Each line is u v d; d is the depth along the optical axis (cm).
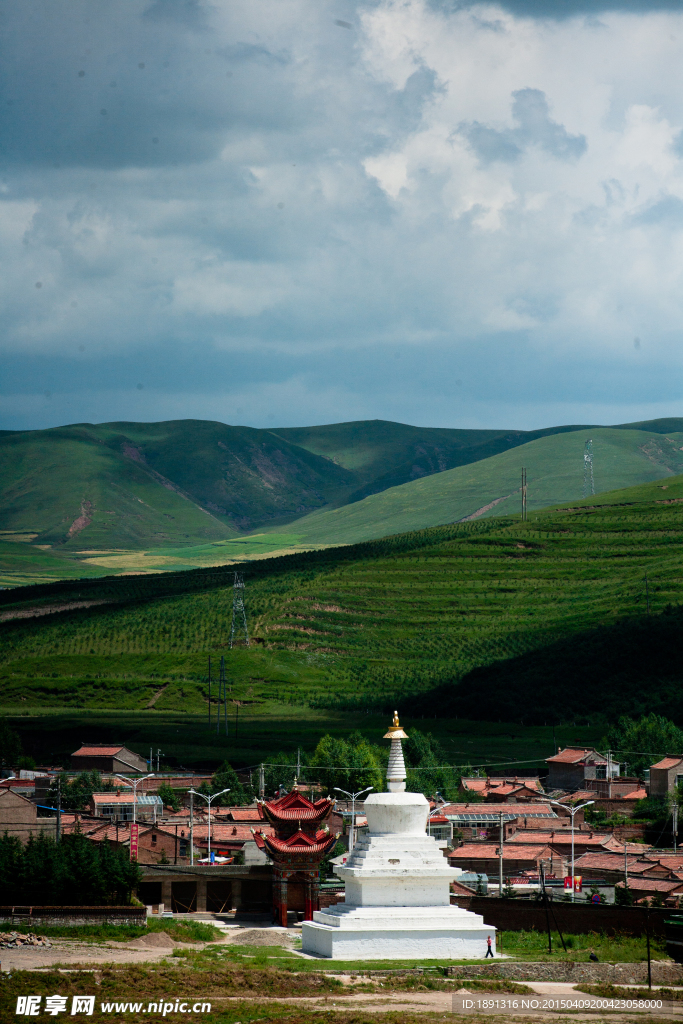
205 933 9050
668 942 8062
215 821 16188
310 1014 5844
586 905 8975
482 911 9450
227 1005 6028
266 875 11612
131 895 10119
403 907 8000
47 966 6888
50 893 9319
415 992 6694
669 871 12606
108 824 14262
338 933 7769
